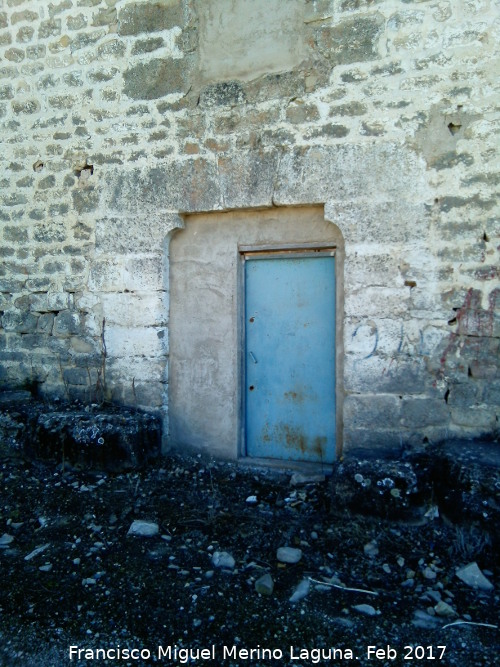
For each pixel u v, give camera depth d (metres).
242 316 4.30
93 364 4.59
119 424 4.12
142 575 2.91
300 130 3.88
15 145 4.75
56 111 4.59
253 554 3.12
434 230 3.61
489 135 3.47
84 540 3.27
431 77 3.56
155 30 4.23
